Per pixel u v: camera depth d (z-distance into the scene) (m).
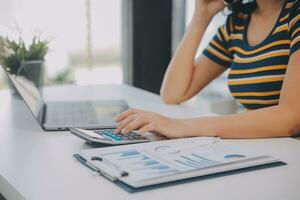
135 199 0.79
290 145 1.14
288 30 1.44
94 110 1.47
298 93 1.23
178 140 1.11
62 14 2.41
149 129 1.15
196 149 1.03
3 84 1.76
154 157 0.96
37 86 1.61
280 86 1.47
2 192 0.92
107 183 0.86
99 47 2.64
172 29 2.87
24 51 1.55
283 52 1.46
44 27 2.32
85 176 0.90
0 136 1.21
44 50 1.64
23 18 2.23
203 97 2.91
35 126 1.32
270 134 1.20
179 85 1.68
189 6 2.88
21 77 1.35
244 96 1.56
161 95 1.71
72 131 1.18
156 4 2.79
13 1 2.20
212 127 1.18
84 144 1.13
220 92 2.92
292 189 0.84
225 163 0.93
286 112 1.22
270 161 0.98
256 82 1.51
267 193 0.82
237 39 1.64
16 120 1.39
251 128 1.19
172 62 1.72
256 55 1.52
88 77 2.62
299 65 1.27
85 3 2.52
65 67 2.47
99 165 0.92
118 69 2.77
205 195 0.81
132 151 1.00
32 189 0.84
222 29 1.74
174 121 1.18
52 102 1.59
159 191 0.82
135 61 2.81
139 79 2.85
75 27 2.50
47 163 0.99
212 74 1.77
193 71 1.73
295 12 1.43
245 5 1.68
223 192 0.82
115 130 1.19
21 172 0.93
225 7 1.69
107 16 2.64
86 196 0.81
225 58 1.74
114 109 1.49
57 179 0.89
